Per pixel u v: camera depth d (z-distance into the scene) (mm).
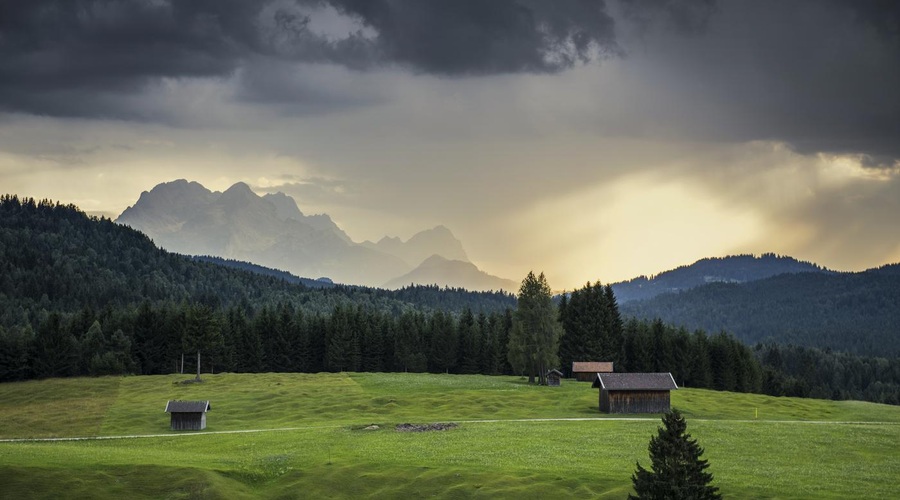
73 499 68688
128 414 125438
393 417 122875
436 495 71562
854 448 92500
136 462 79375
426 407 131500
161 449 96062
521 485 72312
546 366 165875
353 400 137250
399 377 174875
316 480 75688
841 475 77750
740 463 83562
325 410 129625
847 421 124875
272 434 105562
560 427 107250
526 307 168625
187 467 77188
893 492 71188
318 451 90062
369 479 75938
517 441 95562
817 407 141625
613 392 126438
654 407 127250
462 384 161250
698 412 128625
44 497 68562
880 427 108938
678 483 57344
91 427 115812
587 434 100875
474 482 73625
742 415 128625
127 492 71312
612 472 77000
